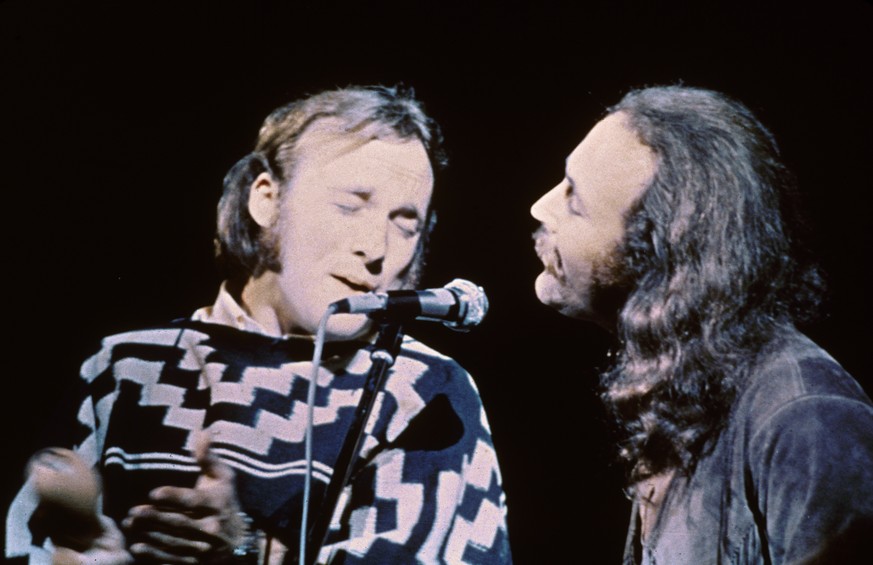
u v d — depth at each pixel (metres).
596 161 4.82
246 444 5.13
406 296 4.16
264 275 5.44
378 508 5.01
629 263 4.67
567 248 4.88
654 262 4.58
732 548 4.06
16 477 5.34
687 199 4.54
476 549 5.00
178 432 5.16
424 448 5.15
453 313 4.22
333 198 5.41
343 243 5.36
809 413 3.91
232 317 5.42
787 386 4.07
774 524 3.84
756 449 4.02
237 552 5.01
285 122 5.59
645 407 4.50
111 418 5.25
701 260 4.48
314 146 5.49
